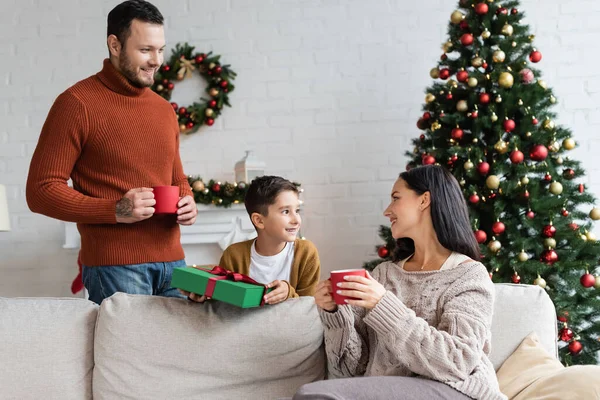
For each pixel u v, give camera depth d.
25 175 3.91
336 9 3.81
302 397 1.39
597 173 3.64
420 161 3.32
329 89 3.81
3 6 3.95
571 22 3.67
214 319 1.77
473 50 3.25
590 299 2.97
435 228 1.67
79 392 1.77
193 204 2.04
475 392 1.45
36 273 3.89
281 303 1.81
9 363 1.75
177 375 1.74
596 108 3.65
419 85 3.76
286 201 2.22
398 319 1.47
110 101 2.05
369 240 3.76
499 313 1.81
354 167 3.79
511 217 3.14
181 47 3.84
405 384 1.43
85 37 3.92
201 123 3.82
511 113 3.16
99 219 1.95
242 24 3.86
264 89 3.85
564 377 1.57
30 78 3.93
